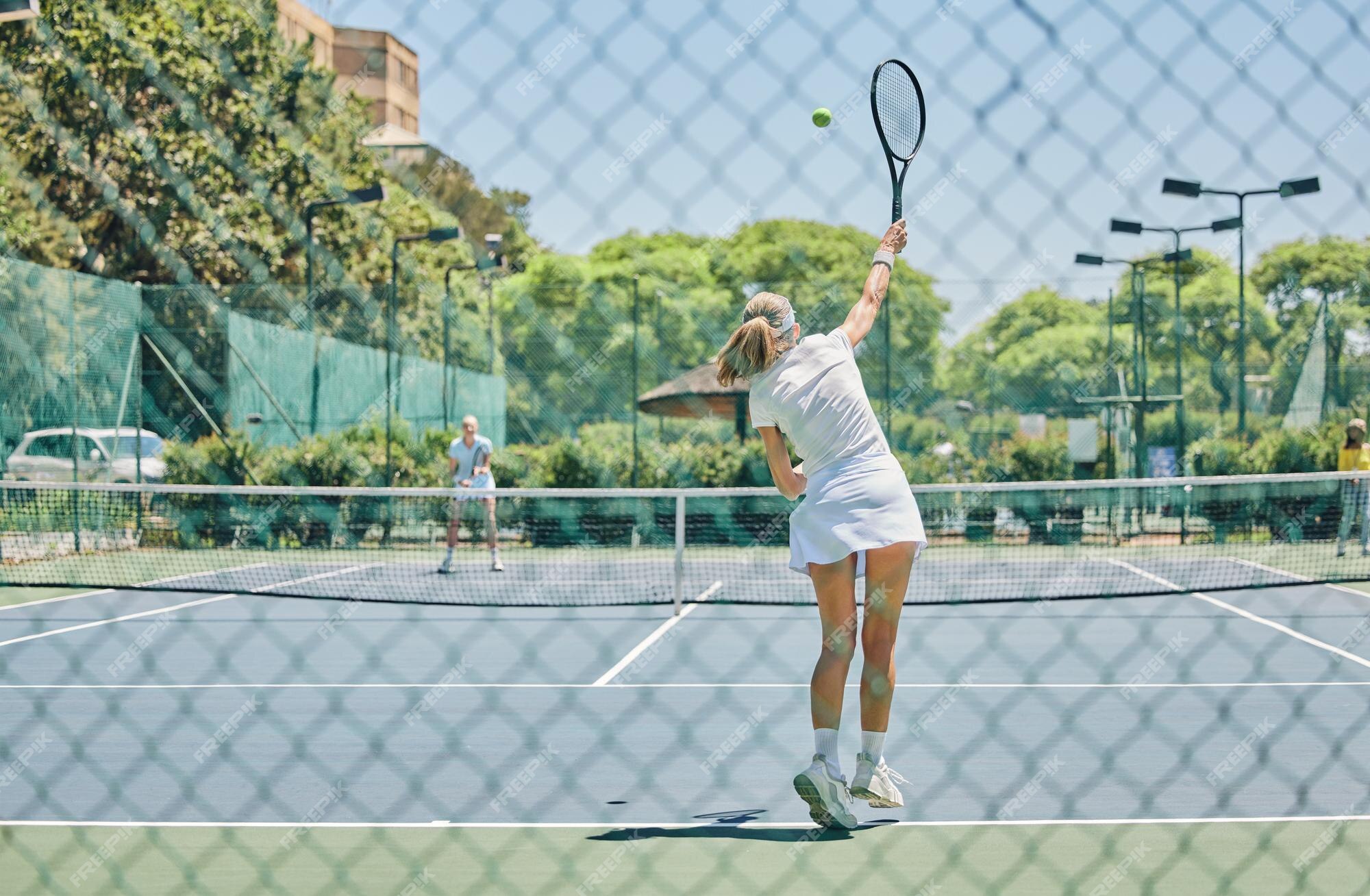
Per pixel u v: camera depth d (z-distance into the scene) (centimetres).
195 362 1455
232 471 1447
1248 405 1800
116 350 1376
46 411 1281
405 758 474
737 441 1563
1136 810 397
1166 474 1620
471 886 327
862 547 348
